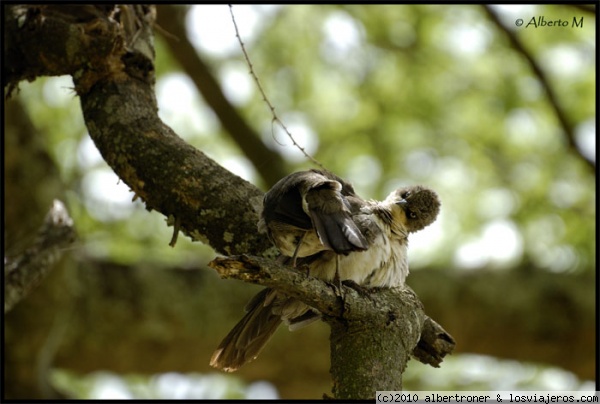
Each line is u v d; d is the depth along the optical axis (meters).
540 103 15.70
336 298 6.58
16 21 8.87
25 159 12.52
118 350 13.45
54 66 8.66
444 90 16.05
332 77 15.98
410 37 15.88
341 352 6.71
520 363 14.43
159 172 7.65
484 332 13.86
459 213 15.12
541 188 15.17
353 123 15.93
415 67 16.02
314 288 6.43
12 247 12.47
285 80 15.85
